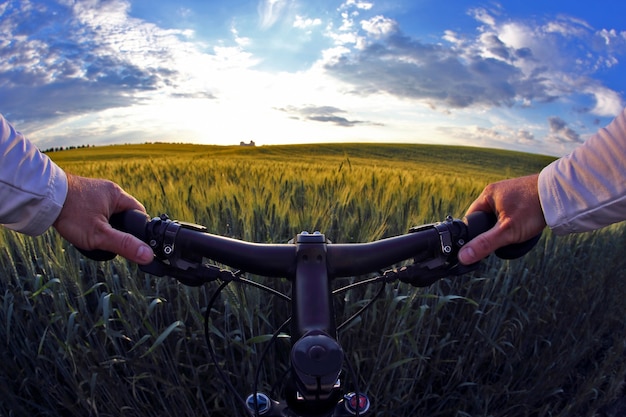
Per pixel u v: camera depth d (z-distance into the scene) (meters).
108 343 1.60
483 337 1.76
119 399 1.43
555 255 2.12
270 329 1.59
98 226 0.57
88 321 1.49
